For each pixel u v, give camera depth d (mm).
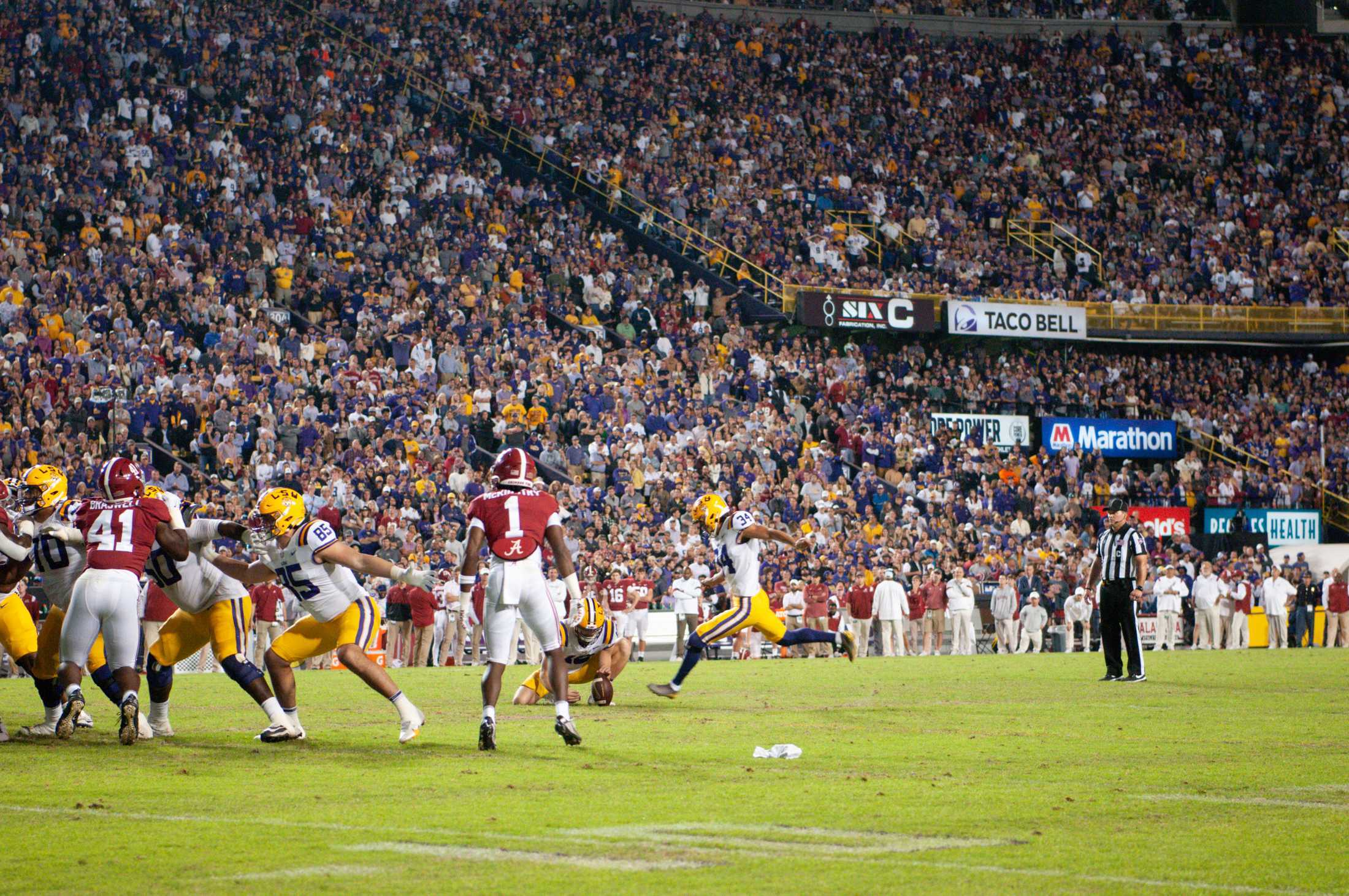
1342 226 101062
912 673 43594
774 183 94188
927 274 90562
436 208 82062
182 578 22672
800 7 108375
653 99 96625
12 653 23781
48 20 78750
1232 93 108188
